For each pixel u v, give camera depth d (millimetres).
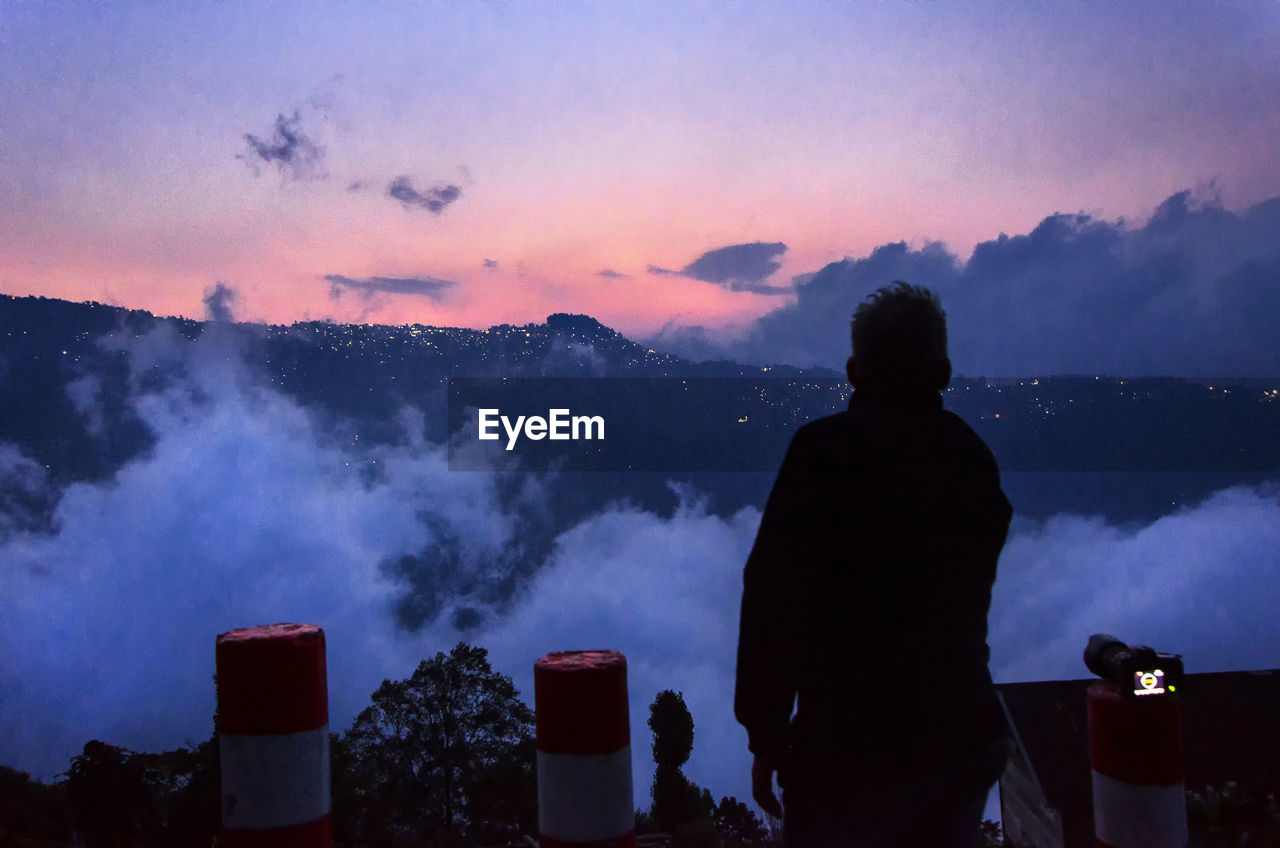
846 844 1423
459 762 22703
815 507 1460
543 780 1392
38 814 9414
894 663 1422
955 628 1469
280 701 1319
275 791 1315
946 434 1580
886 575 1443
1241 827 3898
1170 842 1709
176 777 8508
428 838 9570
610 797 1360
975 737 1442
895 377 1611
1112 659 1769
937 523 1476
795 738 1448
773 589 1423
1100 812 1794
